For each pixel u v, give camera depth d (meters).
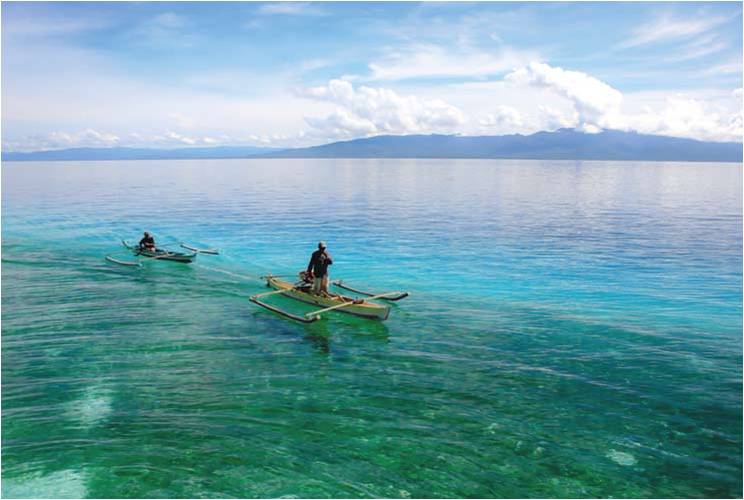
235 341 14.82
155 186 83.50
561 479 8.45
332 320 17.00
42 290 20.17
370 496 7.93
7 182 92.81
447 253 28.53
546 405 11.01
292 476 8.39
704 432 9.95
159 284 21.48
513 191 76.25
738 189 81.19
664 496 8.05
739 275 23.05
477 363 13.34
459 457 9.02
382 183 95.44
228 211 47.81
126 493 7.90
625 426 10.16
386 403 11.03
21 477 8.27
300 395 11.36
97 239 32.62
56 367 12.70
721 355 13.89
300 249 29.89
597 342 14.90
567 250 29.25
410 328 16.19
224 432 9.73
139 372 12.48
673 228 37.50
